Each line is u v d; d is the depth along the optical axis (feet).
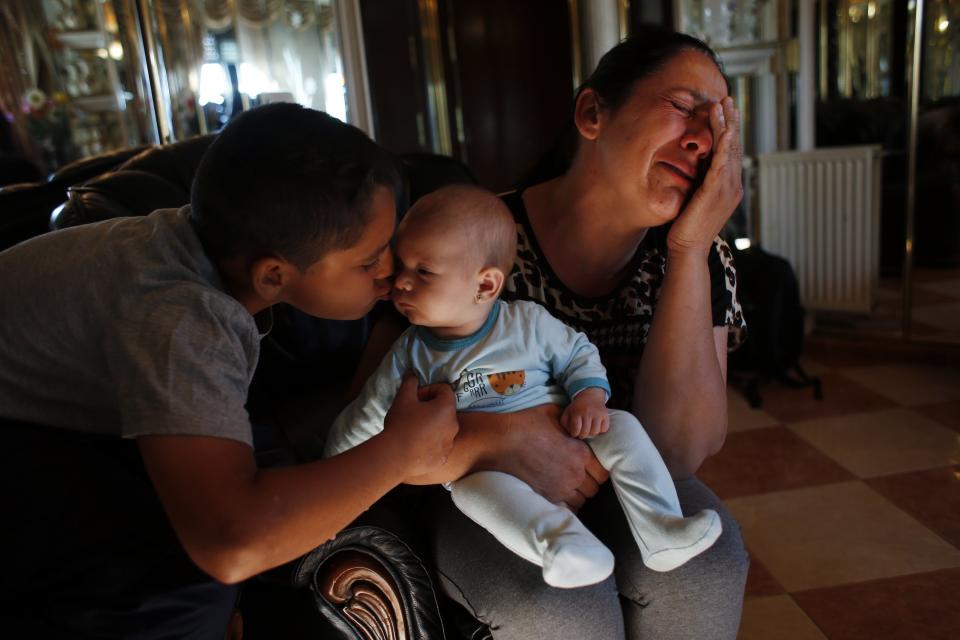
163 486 2.24
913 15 9.90
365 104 12.12
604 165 3.57
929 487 6.88
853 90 10.94
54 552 2.49
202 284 2.58
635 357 3.98
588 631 2.85
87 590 2.47
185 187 4.97
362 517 3.30
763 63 11.45
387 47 13.16
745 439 8.34
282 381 4.66
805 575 5.77
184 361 2.31
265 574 3.39
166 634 2.54
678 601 3.02
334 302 2.79
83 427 2.69
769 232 11.32
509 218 3.31
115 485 2.64
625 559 3.13
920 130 10.08
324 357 4.66
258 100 10.02
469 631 3.24
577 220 3.78
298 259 2.58
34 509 2.49
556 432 3.19
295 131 2.52
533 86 15.16
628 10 11.10
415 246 3.11
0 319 2.61
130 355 2.34
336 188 2.50
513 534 2.82
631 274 3.97
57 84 11.34
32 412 2.65
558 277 3.93
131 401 2.29
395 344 3.48
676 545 2.81
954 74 9.78
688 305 3.46
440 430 2.80
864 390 9.41
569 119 4.03
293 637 3.39
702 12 11.41
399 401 2.93
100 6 11.07
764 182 11.19
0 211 4.93
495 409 3.25
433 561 3.35
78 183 5.24
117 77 11.32
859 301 10.74
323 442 4.14
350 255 2.64
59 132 11.47
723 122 3.29
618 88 3.50
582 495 3.20
